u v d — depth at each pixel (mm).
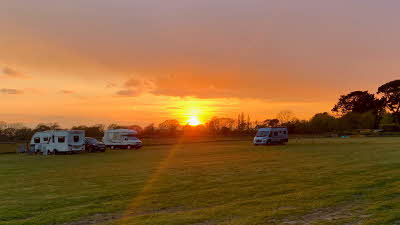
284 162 22406
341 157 24875
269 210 9383
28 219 9062
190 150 38469
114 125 73438
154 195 11969
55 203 10914
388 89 98312
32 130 62625
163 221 8539
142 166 21672
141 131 78312
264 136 46781
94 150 38531
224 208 9742
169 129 83312
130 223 8422
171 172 18297
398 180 13844
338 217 8508
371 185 12820
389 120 100250
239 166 20594
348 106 108625
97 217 9156
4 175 18453
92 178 16453
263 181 14523
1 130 60969
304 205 9875
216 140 66625
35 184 15016
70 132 36094
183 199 11219
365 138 64938
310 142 52281
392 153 27172
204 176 16516
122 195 12047
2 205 10711
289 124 89750
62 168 21547
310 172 17000
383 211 8930
